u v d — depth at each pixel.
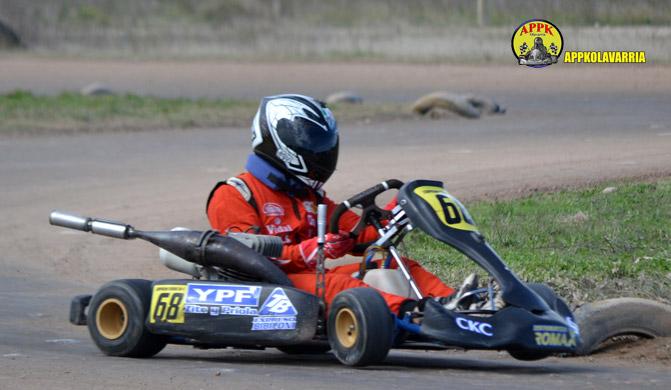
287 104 24.89
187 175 57.16
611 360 25.03
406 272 22.88
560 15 134.50
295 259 23.67
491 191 45.78
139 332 23.94
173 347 27.38
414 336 22.17
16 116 81.12
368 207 23.52
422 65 114.50
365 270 23.75
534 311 21.67
